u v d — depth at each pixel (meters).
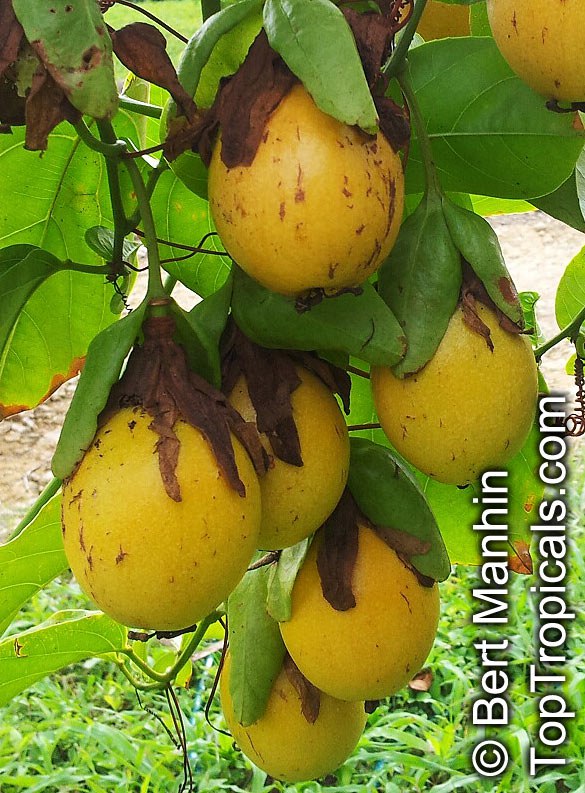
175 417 0.31
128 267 0.43
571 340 0.50
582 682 1.05
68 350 0.54
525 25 0.32
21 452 1.60
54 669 0.56
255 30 0.32
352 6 0.33
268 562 0.45
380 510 0.40
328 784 0.99
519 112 0.38
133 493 0.30
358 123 0.28
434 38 0.47
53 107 0.29
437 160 0.40
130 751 1.03
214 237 0.50
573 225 0.45
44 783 1.01
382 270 0.36
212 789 1.03
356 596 0.40
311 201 0.30
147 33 0.31
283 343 0.35
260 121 0.30
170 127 0.32
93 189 0.50
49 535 0.49
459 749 1.04
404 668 0.41
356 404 0.51
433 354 0.35
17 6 0.28
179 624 0.32
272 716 0.46
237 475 0.31
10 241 0.52
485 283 0.35
